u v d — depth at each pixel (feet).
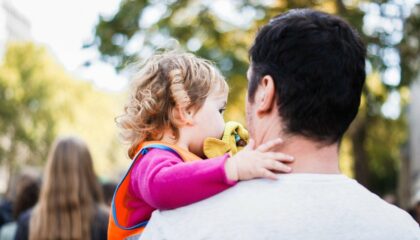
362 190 4.87
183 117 6.45
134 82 6.76
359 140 45.65
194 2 40.60
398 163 65.16
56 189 11.23
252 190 4.77
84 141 11.67
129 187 5.93
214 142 6.43
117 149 133.80
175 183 4.91
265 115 4.96
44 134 113.50
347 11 37.06
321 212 4.62
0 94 111.04
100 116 127.13
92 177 11.58
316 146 4.83
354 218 4.63
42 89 112.78
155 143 6.01
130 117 6.59
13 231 13.52
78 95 119.24
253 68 5.03
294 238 4.52
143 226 5.97
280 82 4.78
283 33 4.81
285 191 4.72
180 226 4.79
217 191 4.85
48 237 11.09
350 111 4.79
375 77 37.78
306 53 4.70
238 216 4.63
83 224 11.20
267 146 4.81
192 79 6.54
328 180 4.79
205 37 39.65
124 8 39.93
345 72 4.71
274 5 37.99
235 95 38.70
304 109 4.71
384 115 42.57
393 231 4.66
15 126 112.16
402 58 36.99
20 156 114.73
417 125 59.77
